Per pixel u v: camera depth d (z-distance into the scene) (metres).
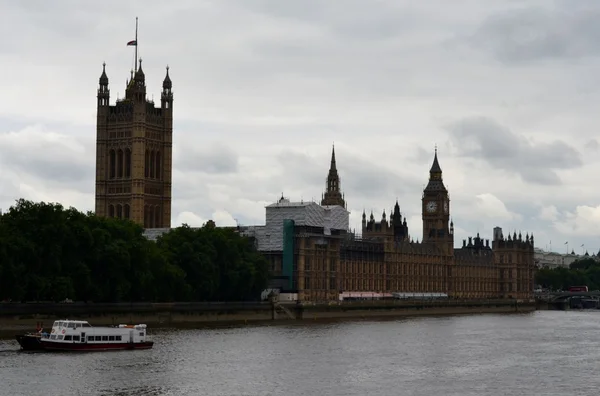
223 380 176.62
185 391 164.62
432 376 188.62
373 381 180.75
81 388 164.12
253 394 163.75
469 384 179.25
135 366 189.75
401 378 185.25
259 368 193.00
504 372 196.12
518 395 168.00
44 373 177.50
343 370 194.12
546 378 188.12
